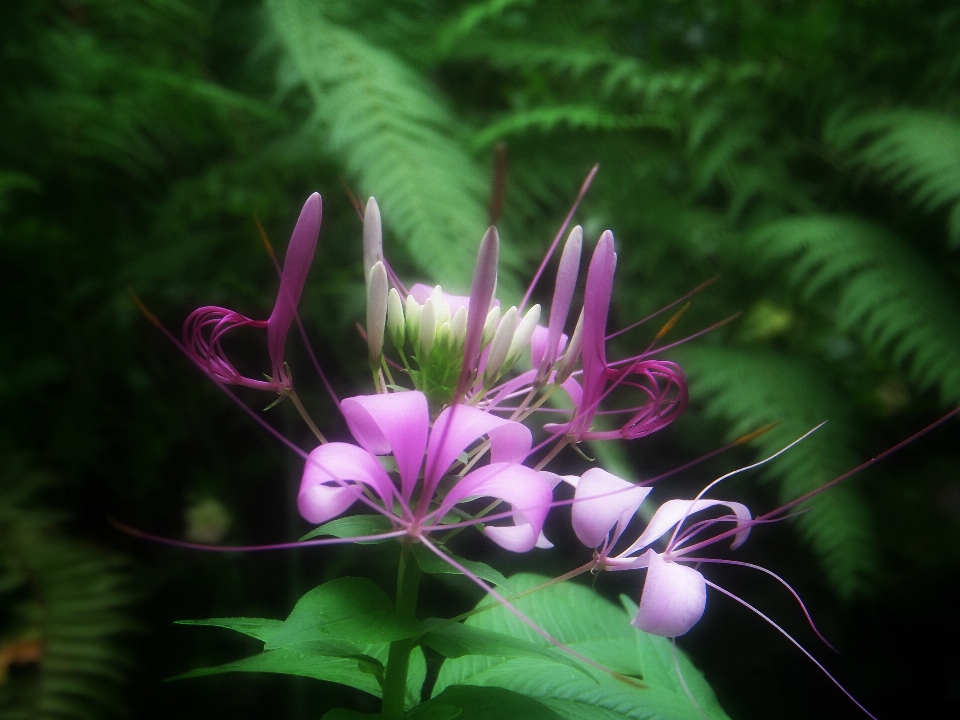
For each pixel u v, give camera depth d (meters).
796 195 0.45
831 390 0.41
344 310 0.39
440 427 0.16
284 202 0.42
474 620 0.21
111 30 0.44
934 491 0.43
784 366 0.41
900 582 0.40
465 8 0.48
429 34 0.47
